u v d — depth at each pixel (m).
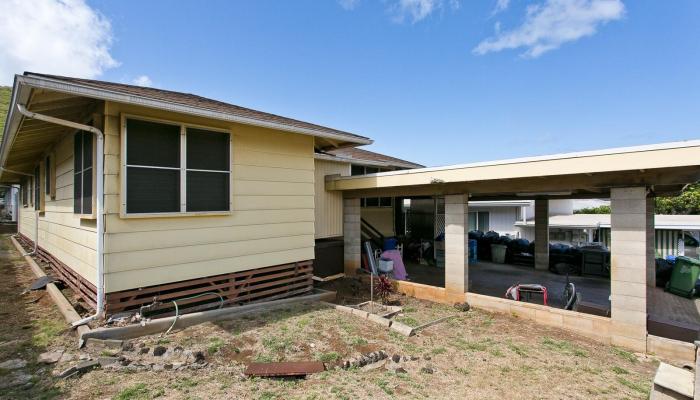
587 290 8.36
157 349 3.76
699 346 2.65
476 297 6.54
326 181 9.05
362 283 8.56
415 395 3.16
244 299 5.86
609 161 4.66
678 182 4.57
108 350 3.73
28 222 11.58
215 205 5.39
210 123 5.29
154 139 4.69
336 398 3.01
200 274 5.22
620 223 4.96
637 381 3.72
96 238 4.51
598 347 4.79
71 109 4.71
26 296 5.75
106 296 4.33
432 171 6.67
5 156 7.38
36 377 3.06
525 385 3.50
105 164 4.27
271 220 6.29
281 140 6.46
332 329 4.87
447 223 7.02
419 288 7.42
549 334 5.24
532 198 11.08
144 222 4.62
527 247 12.34
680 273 7.98
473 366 3.96
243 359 3.80
